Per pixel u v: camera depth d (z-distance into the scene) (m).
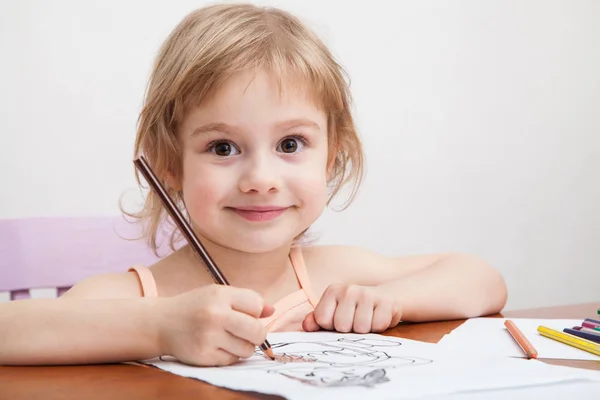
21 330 0.60
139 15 1.62
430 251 1.94
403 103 1.89
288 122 0.80
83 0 1.58
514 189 2.03
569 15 2.07
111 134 1.61
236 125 0.78
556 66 2.06
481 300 0.89
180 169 0.86
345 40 1.81
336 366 0.53
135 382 0.51
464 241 1.98
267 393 0.45
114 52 1.60
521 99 2.02
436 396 0.44
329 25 1.79
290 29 0.88
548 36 2.05
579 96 2.09
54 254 1.06
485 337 0.71
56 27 1.56
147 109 0.89
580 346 0.65
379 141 1.87
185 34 0.87
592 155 2.12
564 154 2.08
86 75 1.58
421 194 1.92
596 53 2.11
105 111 1.60
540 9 2.04
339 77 0.94
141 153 0.92
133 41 1.62
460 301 0.87
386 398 0.43
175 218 0.65
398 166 1.89
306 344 0.66
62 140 1.57
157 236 1.09
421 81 1.90
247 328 0.57
